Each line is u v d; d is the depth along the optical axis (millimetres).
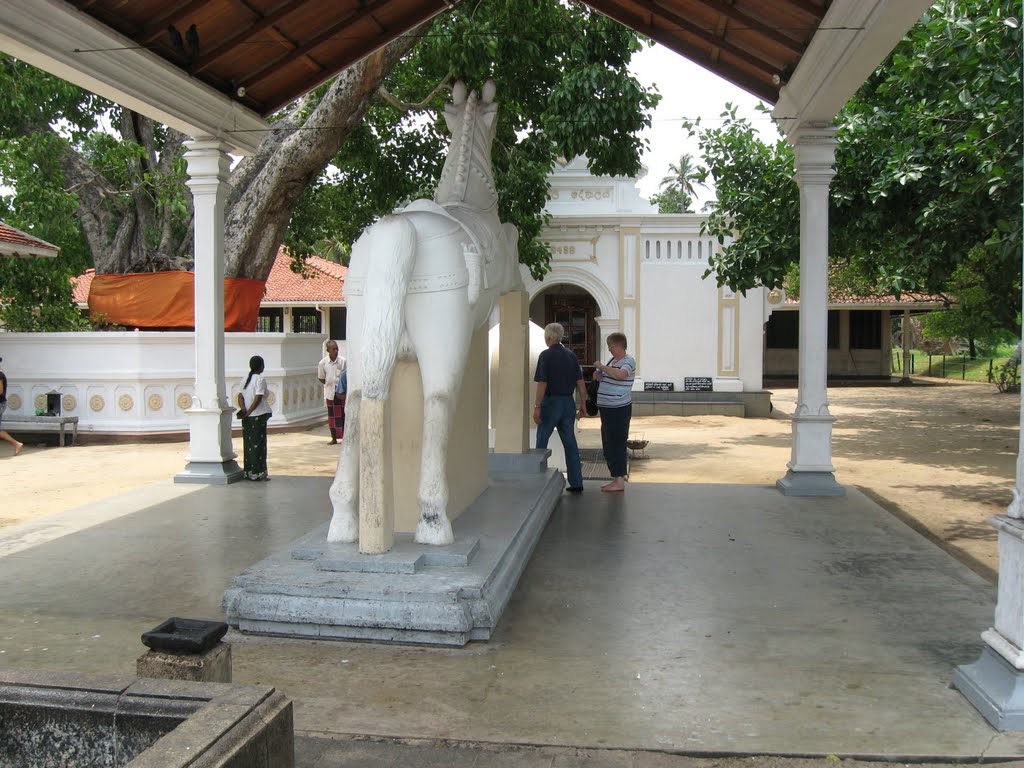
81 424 14555
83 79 7008
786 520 7426
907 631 4711
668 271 19141
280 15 7398
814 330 8617
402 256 4801
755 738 3484
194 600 5270
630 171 12523
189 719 2229
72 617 4969
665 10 7555
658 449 14242
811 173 8531
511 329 8070
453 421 5672
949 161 10727
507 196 12914
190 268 16875
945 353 42781
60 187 16219
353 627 4516
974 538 7617
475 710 3754
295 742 3475
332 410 14422
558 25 12227
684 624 4824
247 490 8789
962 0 9070
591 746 3434
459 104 6492
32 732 2461
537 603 5180
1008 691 3576
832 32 6473
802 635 4648
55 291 16969
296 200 15125
